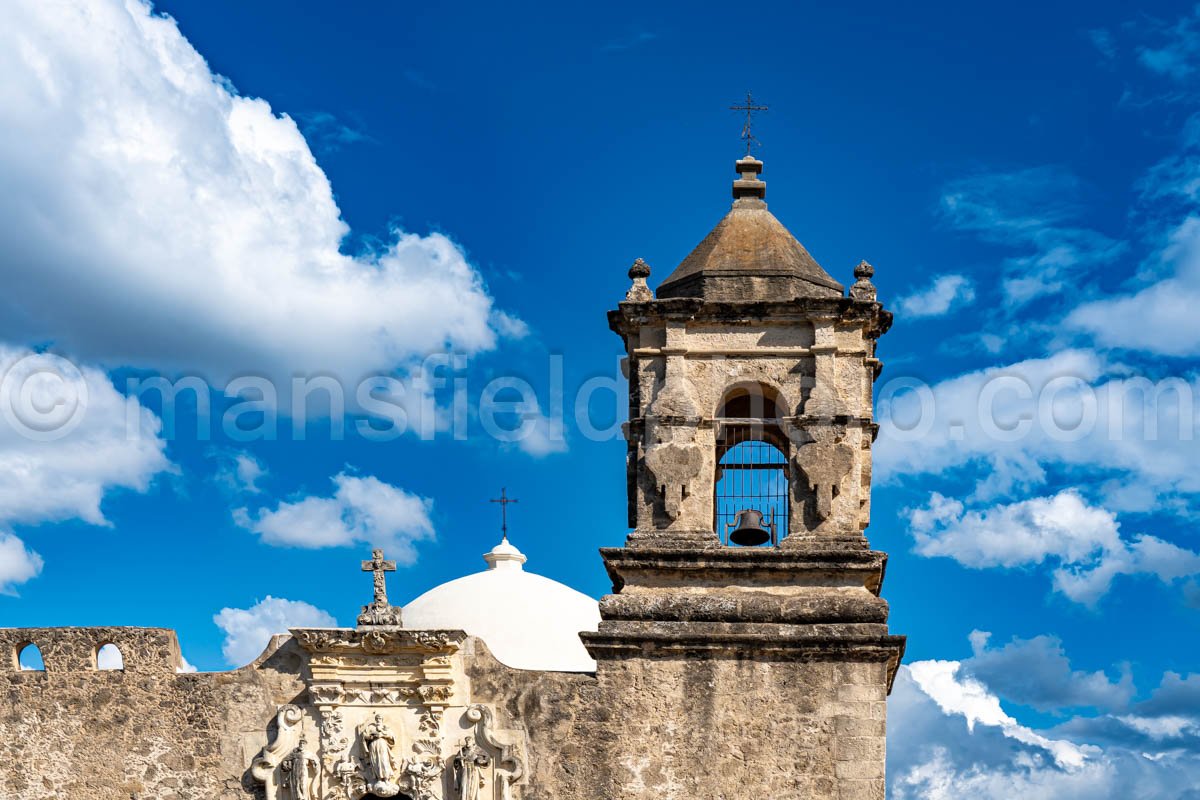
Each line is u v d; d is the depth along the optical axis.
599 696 44.53
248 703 45.31
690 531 45.53
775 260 47.00
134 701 45.47
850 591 45.03
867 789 43.75
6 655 45.78
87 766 45.28
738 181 48.50
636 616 44.72
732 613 44.59
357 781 44.66
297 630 44.84
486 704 44.75
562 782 44.25
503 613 53.03
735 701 44.31
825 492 45.59
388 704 44.91
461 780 44.31
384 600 45.50
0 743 45.47
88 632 45.81
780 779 43.94
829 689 44.25
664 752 44.22
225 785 45.00
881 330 47.06
